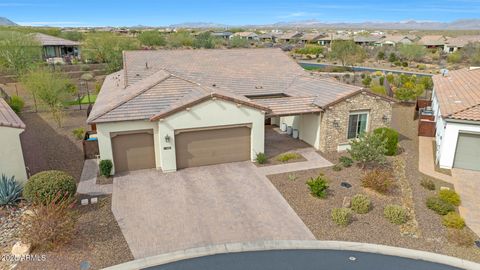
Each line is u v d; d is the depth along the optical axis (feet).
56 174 55.06
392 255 44.65
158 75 86.38
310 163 74.38
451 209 54.13
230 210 55.52
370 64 286.46
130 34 443.73
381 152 69.72
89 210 55.11
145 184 64.64
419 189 62.95
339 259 43.88
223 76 99.04
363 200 54.34
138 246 46.16
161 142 68.08
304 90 91.97
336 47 263.08
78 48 257.14
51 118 112.16
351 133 81.97
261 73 103.65
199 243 47.09
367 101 80.43
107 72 203.62
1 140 58.23
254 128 73.77
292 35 518.37
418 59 305.73
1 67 179.83
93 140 77.20
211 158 73.41
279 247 46.24
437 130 86.79
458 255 44.65
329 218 52.85
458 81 106.11
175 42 339.77
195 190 62.39
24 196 53.16
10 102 116.88
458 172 70.95
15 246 44.06
